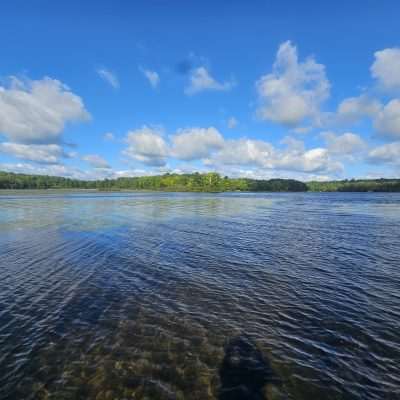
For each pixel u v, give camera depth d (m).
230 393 7.79
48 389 7.88
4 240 26.62
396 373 8.46
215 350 9.55
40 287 14.83
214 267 18.27
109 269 17.88
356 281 15.62
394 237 27.45
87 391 7.82
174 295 13.86
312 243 25.09
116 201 86.75
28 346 9.73
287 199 104.94
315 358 9.15
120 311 12.20
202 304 12.88
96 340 10.08
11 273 17.00
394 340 10.06
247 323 11.21
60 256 20.95
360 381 8.17
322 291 14.29
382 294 13.88
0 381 8.16
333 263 18.92
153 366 8.77
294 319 11.52
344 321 11.34
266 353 9.40
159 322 11.30
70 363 8.89
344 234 29.30
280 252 21.98
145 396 7.66
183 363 8.92
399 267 17.94
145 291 14.35
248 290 14.46
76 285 15.13
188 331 10.66
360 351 9.48
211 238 27.66
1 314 11.90
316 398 7.62
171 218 43.72
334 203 79.75
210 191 198.25
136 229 33.00
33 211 54.06
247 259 20.09
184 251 22.47
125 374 8.45
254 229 33.00
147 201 87.69
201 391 7.86
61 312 12.09
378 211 53.97
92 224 36.97
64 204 73.12
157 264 18.95
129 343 9.91
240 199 102.69
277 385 8.06
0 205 68.88
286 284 15.27
